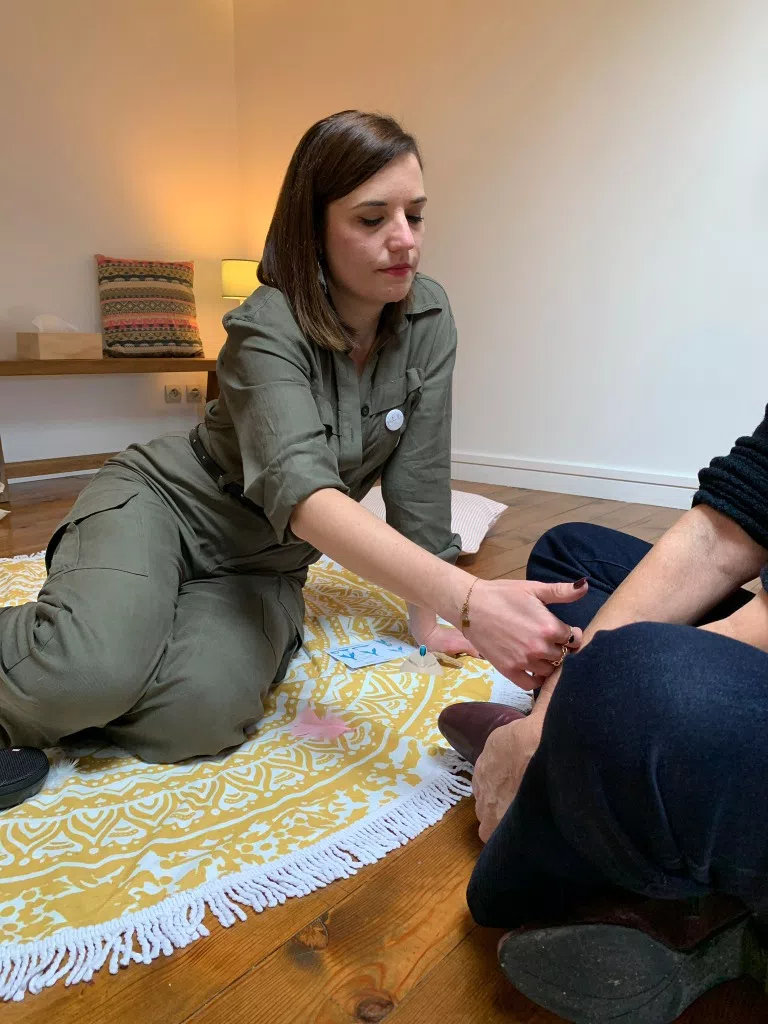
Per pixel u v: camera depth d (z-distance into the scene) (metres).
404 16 3.13
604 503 2.79
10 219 3.10
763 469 0.65
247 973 0.64
